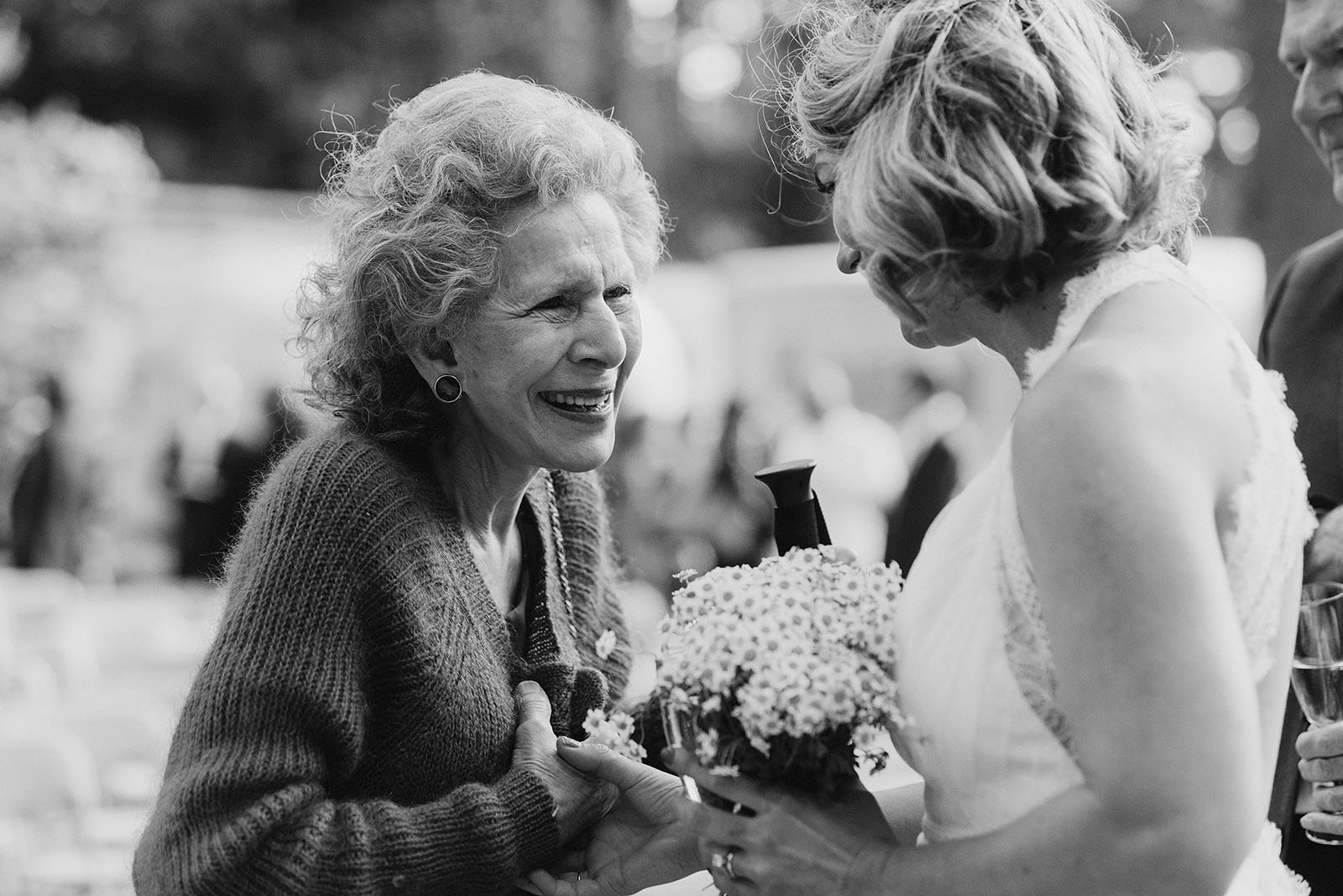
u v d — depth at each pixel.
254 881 1.77
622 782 2.02
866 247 1.65
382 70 20.67
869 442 8.77
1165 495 1.40
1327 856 2.42
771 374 12.41
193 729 1.85
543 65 21.39
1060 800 1.45
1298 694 2.04
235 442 10.81
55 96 20.72
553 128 2.07
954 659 1.63
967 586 1.63
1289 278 2.79
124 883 4.63
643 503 9.37
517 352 2.03
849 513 8.59
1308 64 2.38
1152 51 1.79
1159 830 1.36
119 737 5.13
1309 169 7.57
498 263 2.02
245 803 1.80
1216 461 1.48
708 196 28.23
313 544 1.92
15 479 10.95
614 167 2.15
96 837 4.77
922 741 1.67
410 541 1.99
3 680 6.21
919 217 1.57
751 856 1.73
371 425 2.11
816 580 1.84
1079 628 1.41
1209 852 1.36
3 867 4.69
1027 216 1.54
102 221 11.15
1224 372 1.55
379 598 1.93
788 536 2.04
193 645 7.73
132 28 20.06
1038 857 1.45
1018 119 1.55
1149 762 1.36
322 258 2.20
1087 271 1.62
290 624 1.88
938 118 1.57
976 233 1.56
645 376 11.78
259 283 12.23
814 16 1.83
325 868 1.81
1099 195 1.55
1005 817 1.60
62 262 11.11
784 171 1.95
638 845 2.04
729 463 9.09
